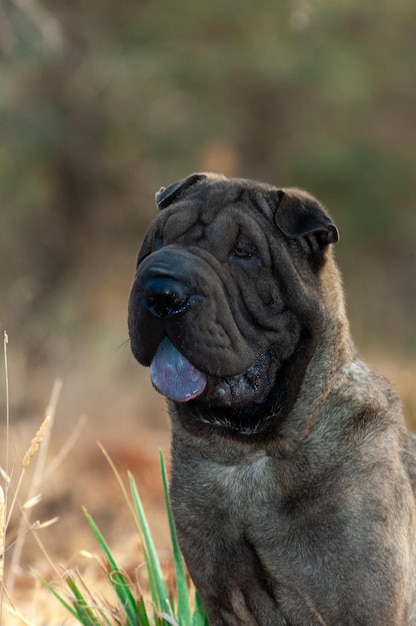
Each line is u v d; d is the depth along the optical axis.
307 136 29.97
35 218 26.20
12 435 14.16
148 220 27.38
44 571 10.25
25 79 25.39
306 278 6.79
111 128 26.52
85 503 12.59
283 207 6.77
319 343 6.80
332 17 28.11
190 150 27.77
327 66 27.72
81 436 15.05
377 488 6.62
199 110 27.67
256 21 27.52
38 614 8.88
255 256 6.68
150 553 7.74
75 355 19.42
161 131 27.25
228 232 6.65
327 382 6.76
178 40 27.27
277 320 6.66
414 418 14.80
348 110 30.27
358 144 29.42
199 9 26.77
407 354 21.44
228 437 6.76
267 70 27.20
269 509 6.69
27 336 20.72
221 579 6.92
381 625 6.55
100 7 26.05
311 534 6.61
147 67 26.03
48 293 24.86
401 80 30.06
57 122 25.70
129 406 16.98
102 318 22.55
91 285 25.19
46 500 12.51
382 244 29.84
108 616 7.78
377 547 6.52
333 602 6.62
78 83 25.67
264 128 29.81
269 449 6.71
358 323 23.17
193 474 6.89
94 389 17.23
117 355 19.20
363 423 6.75
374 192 29.28
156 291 6.27
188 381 6.49
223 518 6.80
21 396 16.39
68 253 26.12
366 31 29.66
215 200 6.83
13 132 25.45
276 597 6.84
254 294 6.63
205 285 6.36
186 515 6.91
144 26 26.55
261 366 6.72
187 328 6.31
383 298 27.41
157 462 14.27
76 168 26.47
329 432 6.70
